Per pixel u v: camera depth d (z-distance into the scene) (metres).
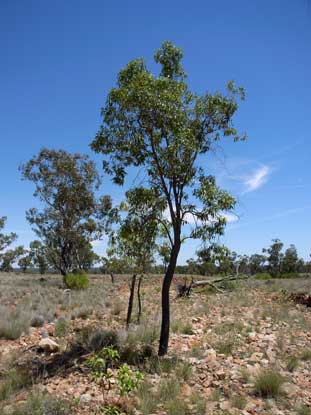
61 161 33.38
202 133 9.50
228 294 21.58
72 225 34.44
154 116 8.80
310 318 13.64
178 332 11.34
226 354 8.97
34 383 7.50
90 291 23.22
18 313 14.12
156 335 10.29
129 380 5.89
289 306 16.62
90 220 34.28
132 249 11.76
